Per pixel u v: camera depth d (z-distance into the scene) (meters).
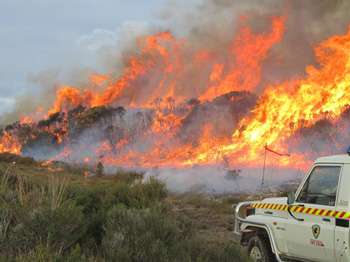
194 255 8.07
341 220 7.50
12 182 10.67
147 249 7.47
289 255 8.75
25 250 6.59
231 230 15.23
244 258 8.54
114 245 7.46
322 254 7.87
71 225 7.53
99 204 10.80
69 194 10.66
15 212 7.62
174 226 8.49
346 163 7.74
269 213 9.52
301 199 8.54
